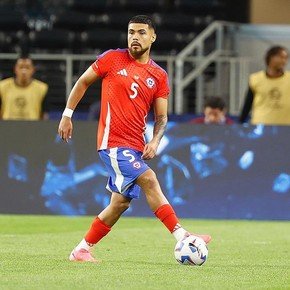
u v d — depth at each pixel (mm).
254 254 29141
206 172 42750
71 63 59969
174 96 59562
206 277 23188
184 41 65938
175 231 25484
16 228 37156
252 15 68562
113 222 26156
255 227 39281
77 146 42719
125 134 25625
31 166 42844
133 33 25719
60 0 72000
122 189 25578
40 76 62625
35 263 25547
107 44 66125
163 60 60312
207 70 62188
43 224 38938
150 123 42188
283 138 42781
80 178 42719
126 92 25656
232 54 62594
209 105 44969
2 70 63656
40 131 42719
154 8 70062
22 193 42938
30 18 71125
